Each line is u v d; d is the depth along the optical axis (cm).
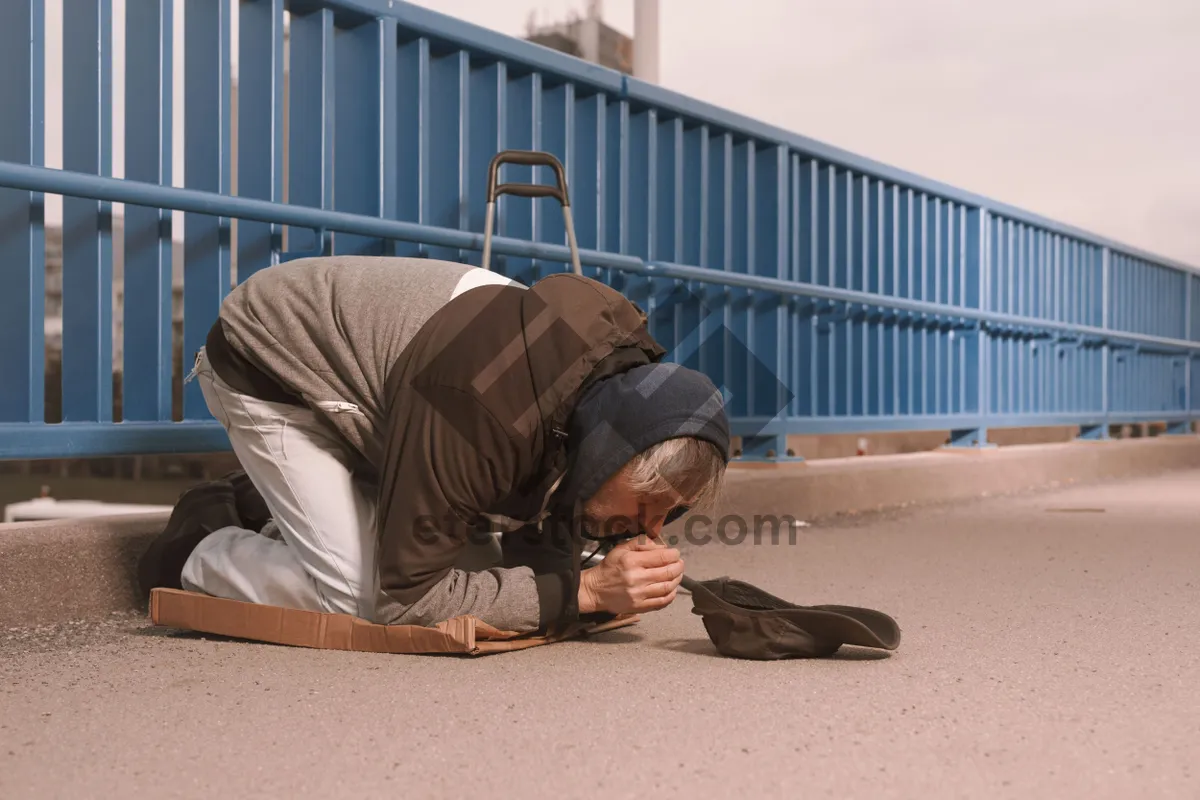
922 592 290
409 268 214
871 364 577
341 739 153
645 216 440
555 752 147
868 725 160
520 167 383
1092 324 840
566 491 193
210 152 293
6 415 259
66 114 267
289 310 213
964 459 607
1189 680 190
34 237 260
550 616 209
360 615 214
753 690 181
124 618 252
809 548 384
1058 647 219
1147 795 131
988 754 146
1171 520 484
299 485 214
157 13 280
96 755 146
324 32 319
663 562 211
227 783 135
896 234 591
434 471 189
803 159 527
